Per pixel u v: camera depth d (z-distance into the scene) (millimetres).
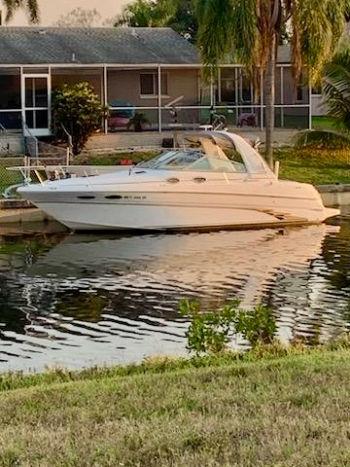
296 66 39906
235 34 38969
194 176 33969
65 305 22094
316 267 26656
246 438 9164
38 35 50656
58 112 45312
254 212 34594
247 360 14047
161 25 63688
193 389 11703
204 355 15000
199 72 51500
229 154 34562
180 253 29391
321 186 39750
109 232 33594
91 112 45031
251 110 51469
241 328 15914
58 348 18141
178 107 48969
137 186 33344
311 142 45656
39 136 46156
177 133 40312
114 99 50688
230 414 10211
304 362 12992
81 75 49531
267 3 40031
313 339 18172
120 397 11500
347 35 44906
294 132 49375
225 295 22984
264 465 8344
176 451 8906
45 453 9102
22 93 46625
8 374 14641
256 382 11812
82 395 11680
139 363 15250
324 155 45000
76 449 9148
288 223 35062
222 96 51688
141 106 50781
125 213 33438
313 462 8336
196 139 34875
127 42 51750
